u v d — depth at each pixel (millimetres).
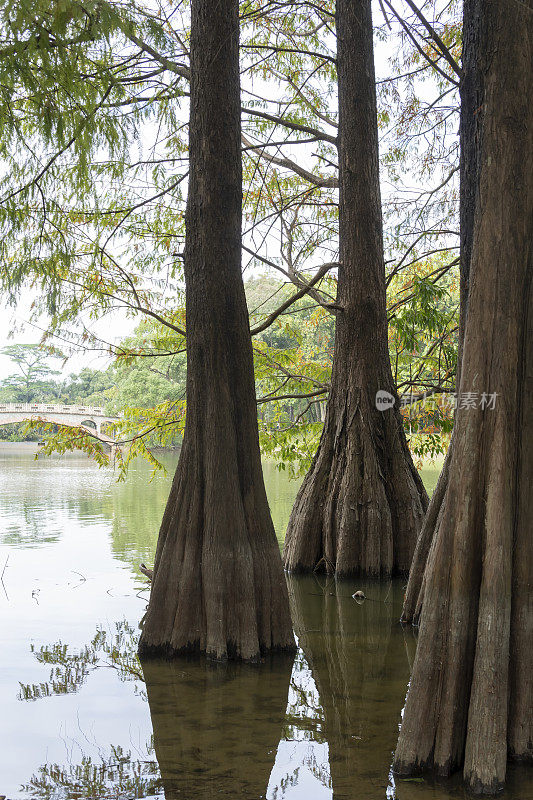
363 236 12148
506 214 5086
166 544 7633
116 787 4613
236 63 7992
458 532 4945
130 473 36344
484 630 4770
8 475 35906
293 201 15234
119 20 6195
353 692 6438
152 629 7441
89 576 10922
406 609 8898
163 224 13312
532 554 4930
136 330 14078
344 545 11664
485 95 5199
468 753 4672
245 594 7418
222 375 7738
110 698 6234
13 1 5914
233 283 7910
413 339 12805
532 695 4812
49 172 7570
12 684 6547
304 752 5172
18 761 5016
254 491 7746
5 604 9305
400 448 11992
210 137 7852
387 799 4461
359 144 12211
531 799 4473
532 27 5078
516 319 5070
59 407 40719
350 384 12125
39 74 6812
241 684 6648
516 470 5000
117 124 7117
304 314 29500
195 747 5273
